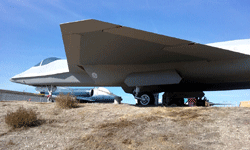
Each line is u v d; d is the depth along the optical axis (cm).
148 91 1412
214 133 466
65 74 1717
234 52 963
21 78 1953
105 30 788
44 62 2014
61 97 933
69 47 1005
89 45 966
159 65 1178
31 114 653
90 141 470
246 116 566
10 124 610
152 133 500
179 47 916
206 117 600
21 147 447
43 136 522
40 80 1852
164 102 1916
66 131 562
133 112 763
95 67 1292
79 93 2567
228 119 559
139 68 1220
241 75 1099
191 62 1123
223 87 1512
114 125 593
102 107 900
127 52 1024
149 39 850
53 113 783
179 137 461
